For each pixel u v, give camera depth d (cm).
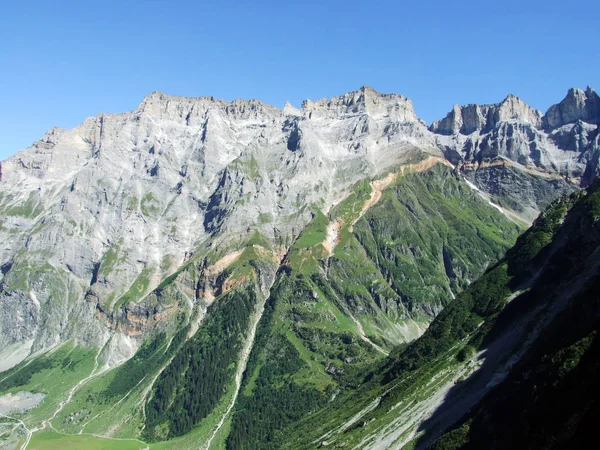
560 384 11569
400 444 15400
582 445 9969
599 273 14150
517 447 11519
